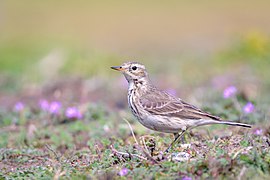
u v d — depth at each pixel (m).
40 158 11.40
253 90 15.56
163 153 9.89
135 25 31.84
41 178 9.34
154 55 24.34
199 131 11.90
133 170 9.02
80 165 10.15
